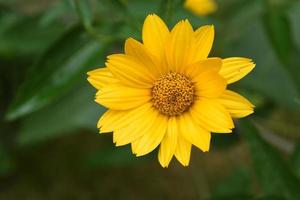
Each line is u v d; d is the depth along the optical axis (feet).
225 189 1.74
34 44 1.79
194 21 1.58
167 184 1.98
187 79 1.30
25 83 1.50
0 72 1.91
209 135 1.26
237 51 1.84
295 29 1.86
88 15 1.48
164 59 1.28
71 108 1.79
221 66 1.23
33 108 1.51
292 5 1.72
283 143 1.77
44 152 2.02
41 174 2.00
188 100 1.30
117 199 1.98
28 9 1.89
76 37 1.50
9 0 1.79
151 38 1.25
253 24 1.85
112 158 1.82
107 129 1.29
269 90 1.80
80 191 1.98
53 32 1.79
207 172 1.97
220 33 1.74
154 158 1.81
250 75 1.81
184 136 1.28
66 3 1.53
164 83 1.30
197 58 1.27
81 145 2.02
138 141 1.29
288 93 1.81
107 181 1.99
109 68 1.26
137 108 1.30
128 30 1.46
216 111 1.26
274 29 1.59
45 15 1.69
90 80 1.28
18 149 1.99
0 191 1.98
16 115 1.51
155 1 1.56
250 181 1.74
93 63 1.51
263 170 1.45
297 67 1.69
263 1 1.65
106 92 1.28
